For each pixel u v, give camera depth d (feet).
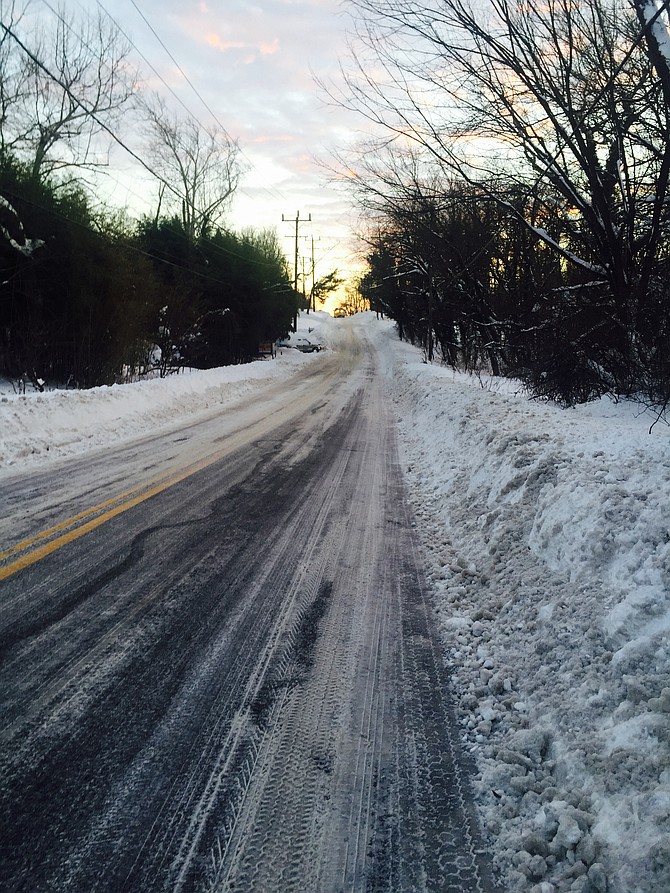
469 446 22.30
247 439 31.63
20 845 6.04
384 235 48.88
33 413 29.17
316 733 8.00
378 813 6.67
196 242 90.07
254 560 14.32
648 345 25.14
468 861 6.05
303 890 5.68
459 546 15.06
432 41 23.34
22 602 11.60
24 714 8.18
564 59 23.35
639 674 7.48
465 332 81.51
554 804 6.29
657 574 8.80
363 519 17.87
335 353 134.31
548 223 36.19
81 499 18.98
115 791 6.82
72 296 45.93
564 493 12.45
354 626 11.12
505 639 10.14
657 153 23.75
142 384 43.21
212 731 7.97
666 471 12.06
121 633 10.55
